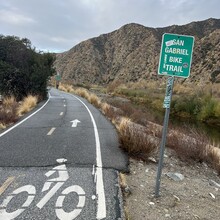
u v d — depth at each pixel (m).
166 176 6.97
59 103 26.23
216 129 22.97
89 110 21.03
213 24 118.88
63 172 6.29
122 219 4.39
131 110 23.28
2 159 7.07
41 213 4.46
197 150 8.91
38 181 5.72
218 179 7.68
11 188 5.33
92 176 6.12
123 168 6.80
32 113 17.42
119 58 122.50
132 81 100.31
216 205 5.63
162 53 4.99
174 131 12.04
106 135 10.88
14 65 25.02
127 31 133.25
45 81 28.16
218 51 73.69
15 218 4.29
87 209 4.65
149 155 8.12
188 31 116.75
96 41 140.88
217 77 64.06
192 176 7.43
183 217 4.81
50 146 8.66
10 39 26.20
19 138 9.69
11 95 22.16
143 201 5.27
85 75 120.62
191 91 46.72
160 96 44.47
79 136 10.50
